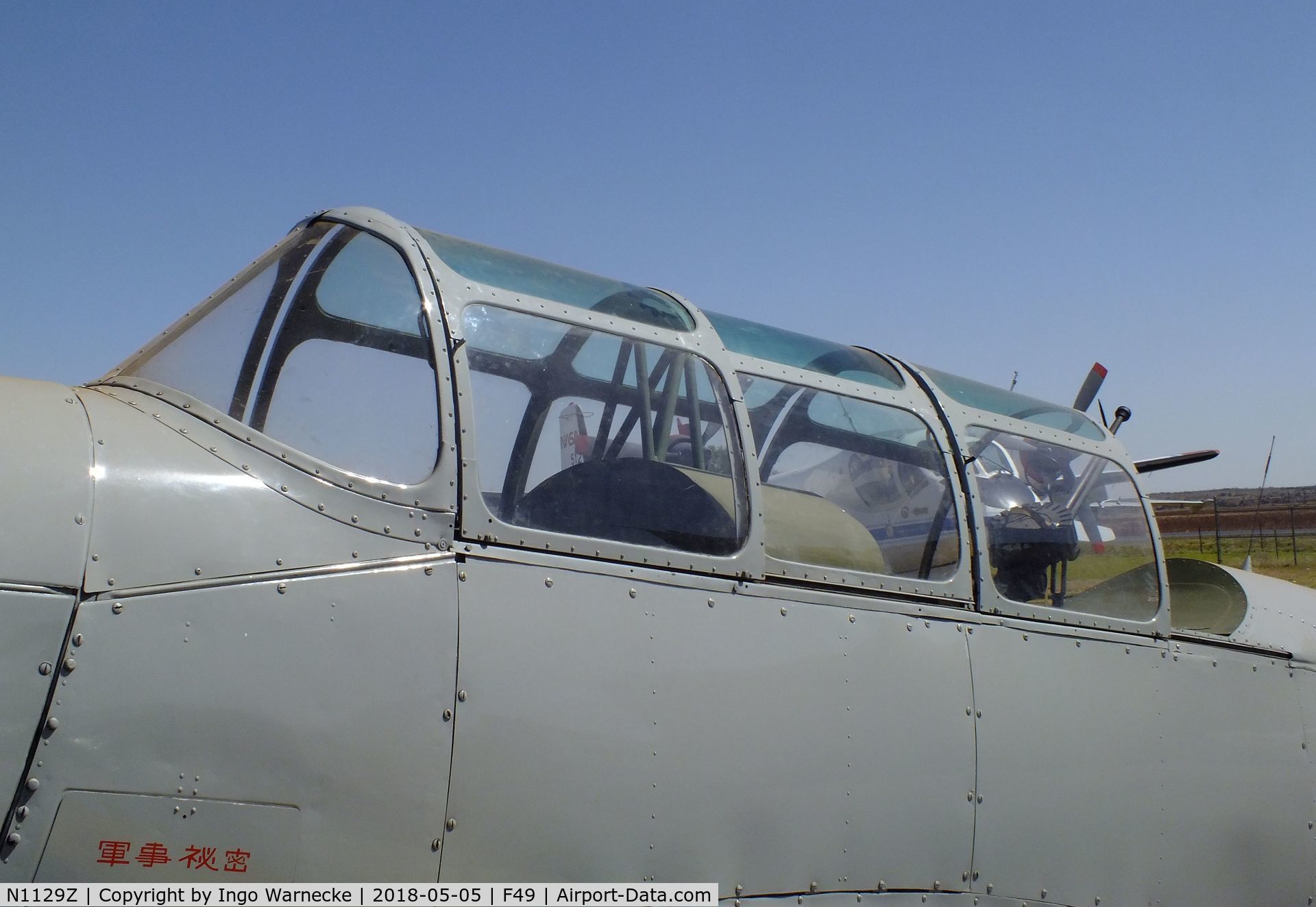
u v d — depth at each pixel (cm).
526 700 231
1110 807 332
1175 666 365
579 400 288
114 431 225
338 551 225
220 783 200
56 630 194
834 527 308
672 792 247
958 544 332
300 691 209
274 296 271
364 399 249
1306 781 384
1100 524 379
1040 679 328
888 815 284
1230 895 356
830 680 282
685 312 323
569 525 260
